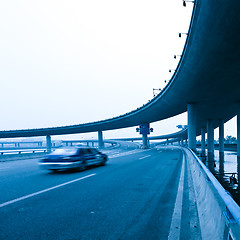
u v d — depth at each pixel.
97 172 10.12
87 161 10.93
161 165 13.31
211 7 12.41
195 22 15.25
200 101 34.84
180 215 4.09
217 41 15.36
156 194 5.77
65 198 5.36
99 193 5.89
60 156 9.76
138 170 10.85
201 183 4.99
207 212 3.21
